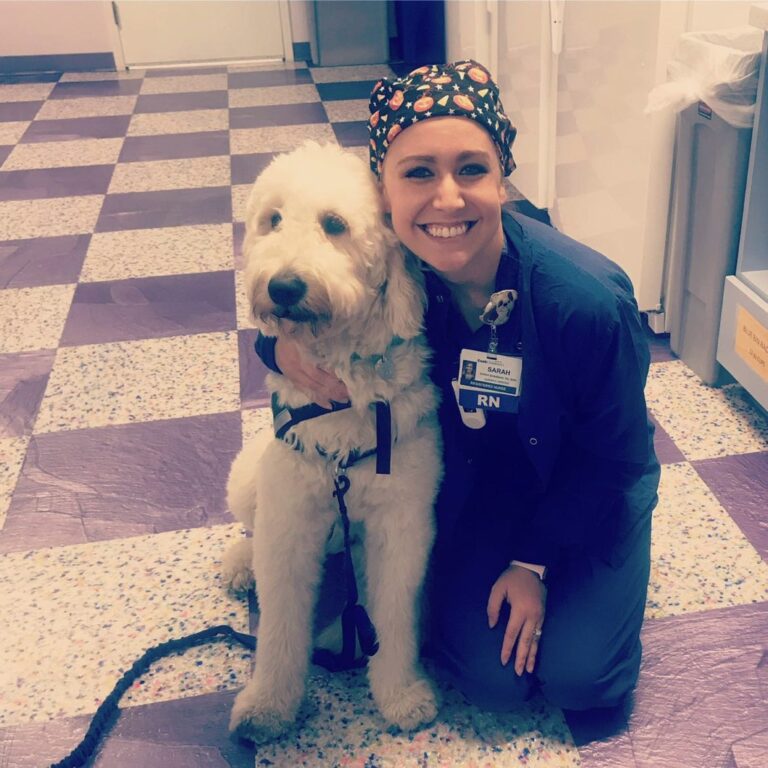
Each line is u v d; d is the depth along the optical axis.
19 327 2.87
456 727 1.55
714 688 1.59
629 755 1.48
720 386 2.43
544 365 1.35
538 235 1.35
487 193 1.21
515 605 1.54
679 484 2.08
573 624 1.52
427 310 1.39
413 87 1.20
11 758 1.52
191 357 2.66
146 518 2.05
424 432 1.44
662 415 2.32
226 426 2.35
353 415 1.38
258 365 2.61
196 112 5.05
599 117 2.70
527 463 1.51
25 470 2.21
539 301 1.31
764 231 2.17
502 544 1.61
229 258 3.28
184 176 4.09
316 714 1.58
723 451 2.18
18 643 1.74
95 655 1.72
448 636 1.57
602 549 1.57
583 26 2.69
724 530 1.94
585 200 2.94
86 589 1.87
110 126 4.86
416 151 1.19
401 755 1.50
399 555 1.48
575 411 1.43
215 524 2.03
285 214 1.25
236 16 5.99
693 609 1.75
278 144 4.45
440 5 5.54
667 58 2.29
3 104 5.32
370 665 1.59
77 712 1.60
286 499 1.44
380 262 1.29
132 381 2.56
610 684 1.50
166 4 5.92
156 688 1.64
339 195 1.23
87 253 3.37
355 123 4.69
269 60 6.14
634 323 1.37
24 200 3.89
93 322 2.88
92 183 4.06
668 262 2.55
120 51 6.03
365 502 1.46
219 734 1.55
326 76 5.68
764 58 1.98
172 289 3.07
